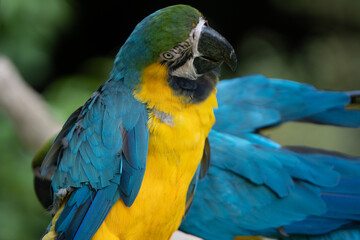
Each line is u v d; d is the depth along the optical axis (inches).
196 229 144.8
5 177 191.6
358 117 148.9
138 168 131.6
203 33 131.4
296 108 148.9
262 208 144.4
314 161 145.8
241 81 150.8
